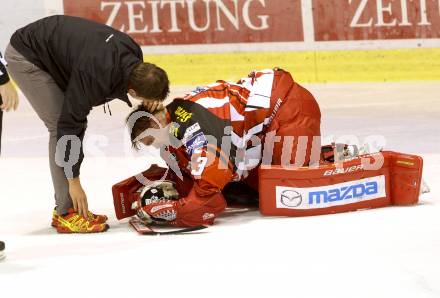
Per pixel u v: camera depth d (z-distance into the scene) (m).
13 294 10.10
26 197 15.94
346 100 23.95
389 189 13.73
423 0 25.84
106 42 12.17
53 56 12.53
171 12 25.86
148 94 12.12
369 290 9.59
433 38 26.02
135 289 10.04
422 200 14.11
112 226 13.73
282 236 12.21
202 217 13.13
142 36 25.98
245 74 25.98
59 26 12.54
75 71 12.06
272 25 25.91
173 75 26.09
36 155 19.58
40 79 12.77
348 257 10.91
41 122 22.77
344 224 12.73
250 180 14.56
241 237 12.31
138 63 12.18
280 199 13.45
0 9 25.66
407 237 11.77
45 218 14.38
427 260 10.62
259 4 25.86
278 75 14.19
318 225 12.77
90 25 12.48
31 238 13.01
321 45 26.03
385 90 25.06
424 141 19.31
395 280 9.88
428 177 15.96
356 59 26.09
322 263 10.70
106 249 12.06
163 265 11.00
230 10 25.86
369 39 26.03
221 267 10.75
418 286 9.65
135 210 13.84
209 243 12.05
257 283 10.01
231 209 14.65
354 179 13.51
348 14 25.94
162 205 13.17
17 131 21.88
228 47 26.02
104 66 11.98
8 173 18.00
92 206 15.15
